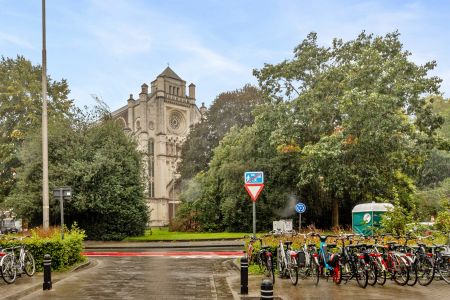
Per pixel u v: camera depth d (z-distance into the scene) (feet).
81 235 55.72
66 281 39.45
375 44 103.09
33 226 112.98
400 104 95.71
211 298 30.86
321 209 117.19
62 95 158.61
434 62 98.07
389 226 50.06
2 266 36.70
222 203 130.41
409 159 101.55
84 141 114.11
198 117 276.62
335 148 89.66
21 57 157.17
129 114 269.03
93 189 109.09
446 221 49.96
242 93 181.78
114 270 49.21
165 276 43.47
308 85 108.78
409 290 32.40
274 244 43.57
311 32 107.96
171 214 253.24
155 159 254.68
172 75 271.90
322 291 32.40
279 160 116.47
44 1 63.98
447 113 200.75
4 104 147.64
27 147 112.88
